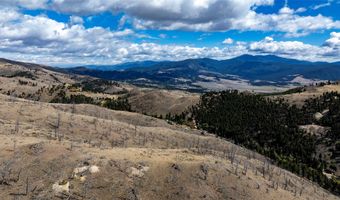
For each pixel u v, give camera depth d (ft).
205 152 422.82
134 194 261.03
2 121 416.05
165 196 266.16
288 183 391.86
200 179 287.07
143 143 466.70
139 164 290.97
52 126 449.48
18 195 241.35
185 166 297.33
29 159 276.82
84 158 283.79
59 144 310.45
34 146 293.64
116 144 428.56
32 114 487.61
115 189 261.85
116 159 291.38
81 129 460.14
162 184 275.39
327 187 550.36
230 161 379.35
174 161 306.35
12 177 255.29
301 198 329.72
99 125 496.23
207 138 616.39
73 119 494.59
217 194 277.85
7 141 312.71
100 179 266.36
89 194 253.24
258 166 429.38
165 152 354.54
